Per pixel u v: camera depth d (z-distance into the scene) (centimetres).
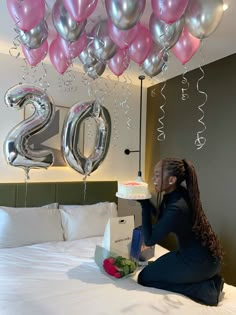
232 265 235
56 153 284
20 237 227
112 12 130
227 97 243
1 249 215
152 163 341
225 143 244
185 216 152
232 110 238
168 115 315
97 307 127
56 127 283
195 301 145
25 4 137
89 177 311
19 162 225
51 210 258
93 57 199
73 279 163
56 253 210
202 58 249
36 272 172
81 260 197
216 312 134
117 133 329
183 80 263
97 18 180
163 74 296
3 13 184
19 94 210
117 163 331
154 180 165
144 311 125
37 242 234
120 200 327
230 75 240
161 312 126
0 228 225
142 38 181
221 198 248
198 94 274
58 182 283
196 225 153
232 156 237
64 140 227
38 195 271
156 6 131
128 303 132
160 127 314
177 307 133
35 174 275
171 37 153
